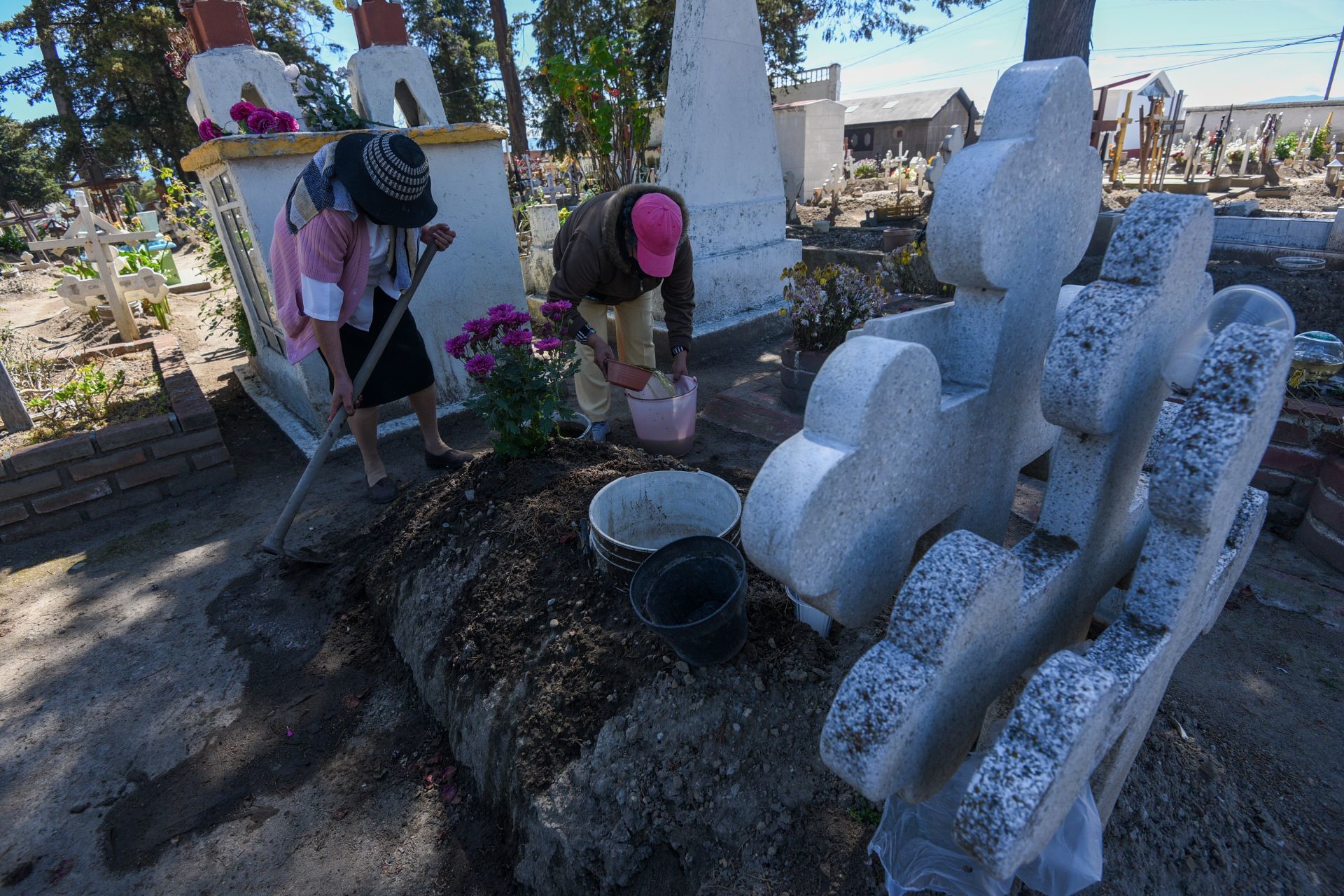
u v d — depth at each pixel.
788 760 1.78
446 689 2.35
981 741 1.68
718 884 1.64
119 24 19.25
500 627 2.33
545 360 3.08
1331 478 2.60
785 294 4.13
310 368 4.13
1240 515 1.64
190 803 2.18
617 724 1.93
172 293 10.45
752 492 1.24
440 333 4.54
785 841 1.67
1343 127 21.14
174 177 7.09
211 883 1.96
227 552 3.38
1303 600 2.48
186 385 4.45
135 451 3.82
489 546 2.60
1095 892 1.56
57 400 4.39
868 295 4.00
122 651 2.80
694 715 1.88
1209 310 1.40
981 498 1.71
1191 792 1.77
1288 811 1.77
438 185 4.31
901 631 1.21
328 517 3.55
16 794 2.23
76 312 8.77
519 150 15.55
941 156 6.91
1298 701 2.09
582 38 12.29
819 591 1.28
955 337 1.55
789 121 16.75
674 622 2.07
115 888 1.95
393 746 2.35
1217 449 1.13
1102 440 1.38
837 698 1.22
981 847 1.08
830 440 1.25
